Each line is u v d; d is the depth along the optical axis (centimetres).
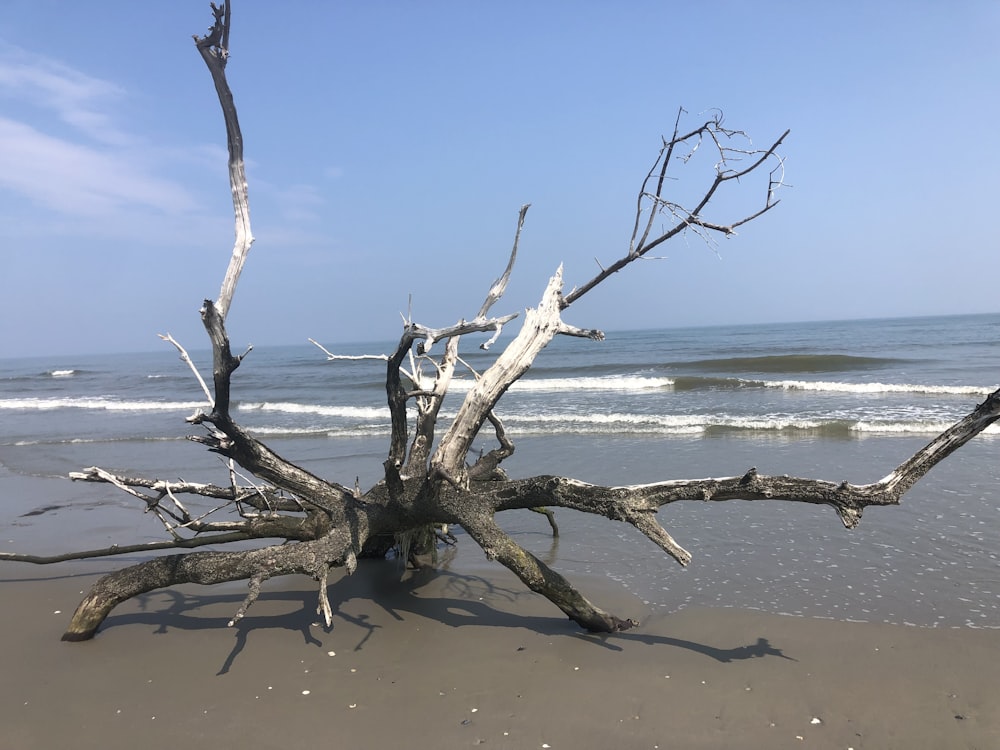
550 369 3111
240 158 380
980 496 725
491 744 317
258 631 453
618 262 462
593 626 438
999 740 307
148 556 633
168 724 341
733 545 617
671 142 426
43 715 352
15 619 481
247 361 6131
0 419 2059
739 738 317
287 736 328
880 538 611
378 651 420
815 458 968
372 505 471
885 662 384
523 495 435
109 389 3550
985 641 404
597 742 317
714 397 1808
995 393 353
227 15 360
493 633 444
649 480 866
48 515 800
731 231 416
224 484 948
